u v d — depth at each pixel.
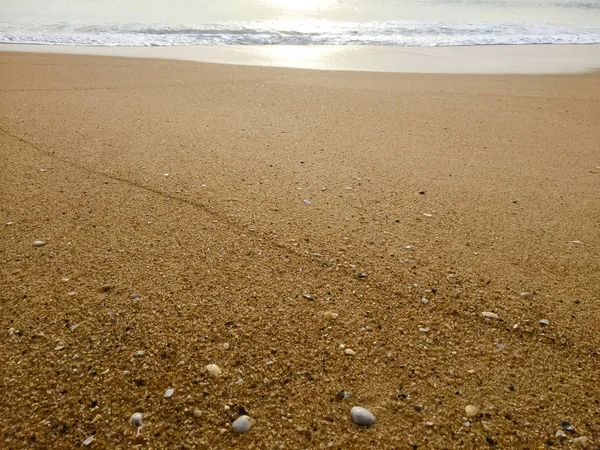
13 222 3.01
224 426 1.77
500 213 3.38
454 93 7.38
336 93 7.09
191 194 3.47
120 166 3.92
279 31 13.11
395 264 2.73
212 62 9.47
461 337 2.22
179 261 2.68
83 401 1.83
